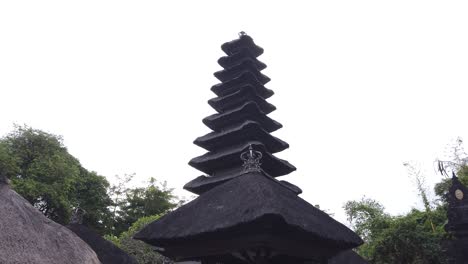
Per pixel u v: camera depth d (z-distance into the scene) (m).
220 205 11.20
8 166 36.44
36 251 10.48
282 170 19.47
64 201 39.66
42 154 41.81
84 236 19.55
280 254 10.90
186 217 11.48
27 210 11.91
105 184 51.94
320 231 10.52
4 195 11.63
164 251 11.74
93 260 12.51
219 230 9.91
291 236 10.36
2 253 9.42
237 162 17.84
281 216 9.33
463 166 32.22
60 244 11.66
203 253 10.77
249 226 9.69
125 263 19.05
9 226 10.46
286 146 20.42
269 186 11.44
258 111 19.31
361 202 39.34
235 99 20.28
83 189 48.81
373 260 25.58
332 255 12.09
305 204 12.37
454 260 21.11
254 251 10.28
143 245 32.34
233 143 18.84
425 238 24.23
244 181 12.14
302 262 11.91
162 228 11.34
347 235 11.87
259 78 21.73
